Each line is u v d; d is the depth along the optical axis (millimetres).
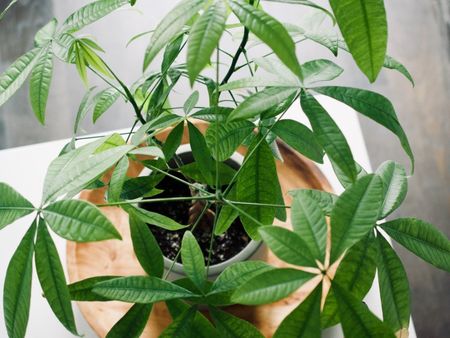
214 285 437
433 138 1418
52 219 391
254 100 433
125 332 457
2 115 1416
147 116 604
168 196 733
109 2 512
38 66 503
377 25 362
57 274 412
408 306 444
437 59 1475
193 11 369
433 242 457
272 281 366
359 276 439
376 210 396
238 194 538
